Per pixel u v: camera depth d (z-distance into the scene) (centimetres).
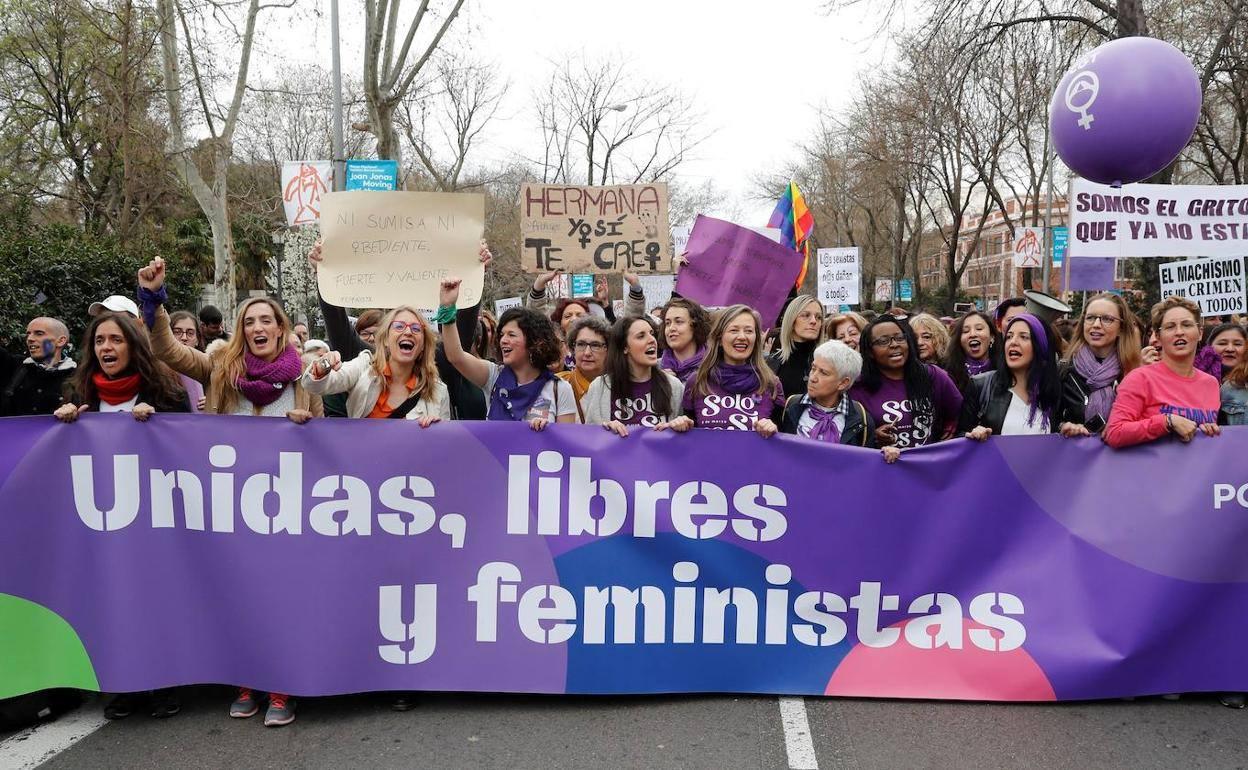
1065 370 472
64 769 328
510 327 430
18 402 482
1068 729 356
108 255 1492
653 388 443
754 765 328
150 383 405
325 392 398
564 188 578
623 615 381
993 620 381
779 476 383
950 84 1648
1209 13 1553
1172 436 383
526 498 380
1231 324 535
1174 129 493
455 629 378
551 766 328
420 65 1686
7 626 364
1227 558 381
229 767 329
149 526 371
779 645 384
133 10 1702
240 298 3288
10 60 2403
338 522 374
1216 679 379
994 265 7425
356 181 1333
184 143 1900
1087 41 1595
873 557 383
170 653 370
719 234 587
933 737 349
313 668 370
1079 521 383
